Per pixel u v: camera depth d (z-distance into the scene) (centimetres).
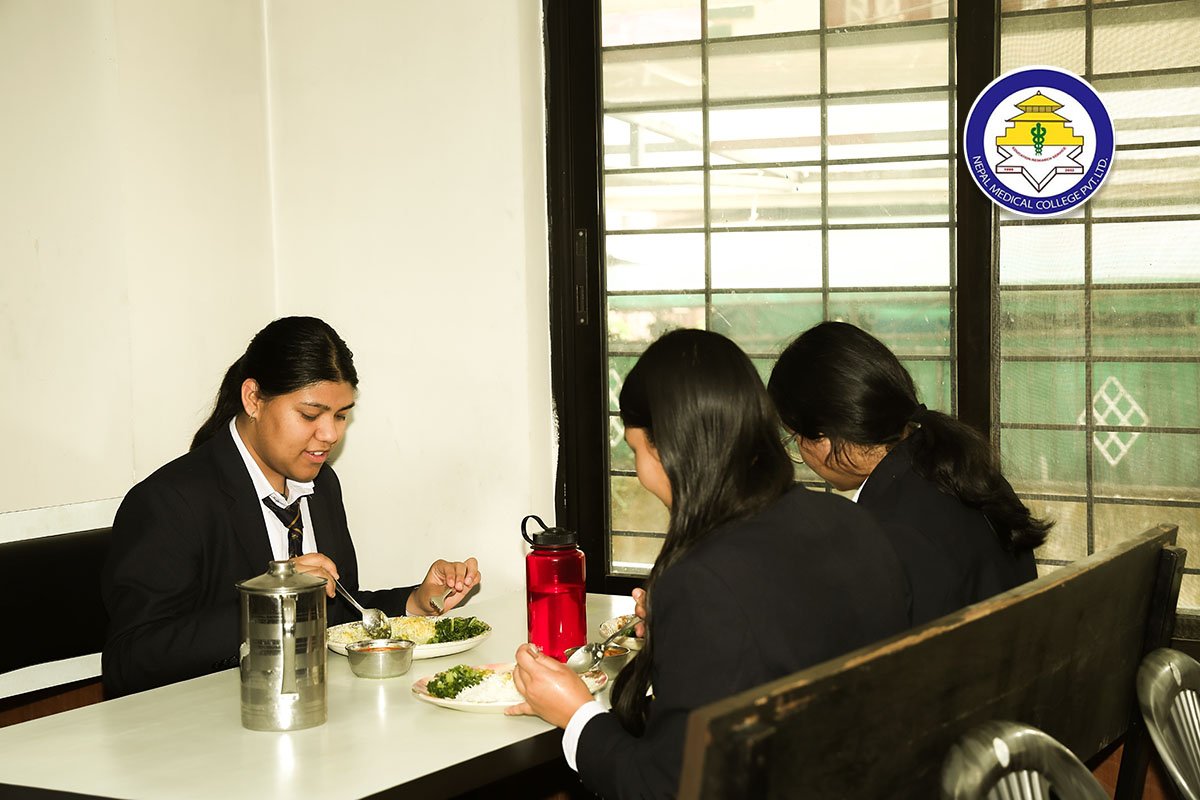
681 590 135
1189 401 280
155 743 162
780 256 315
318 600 170
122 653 202
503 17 316
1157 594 196
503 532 324
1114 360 286
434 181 327
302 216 343
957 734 136
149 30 305
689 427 142
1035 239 290
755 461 146
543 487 327
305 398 217
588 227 329
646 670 153
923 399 303
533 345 322
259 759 155
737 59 316
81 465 299
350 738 163
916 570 172
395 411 336
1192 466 281
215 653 199
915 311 303
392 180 332
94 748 160
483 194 321
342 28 335
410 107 328
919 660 125
